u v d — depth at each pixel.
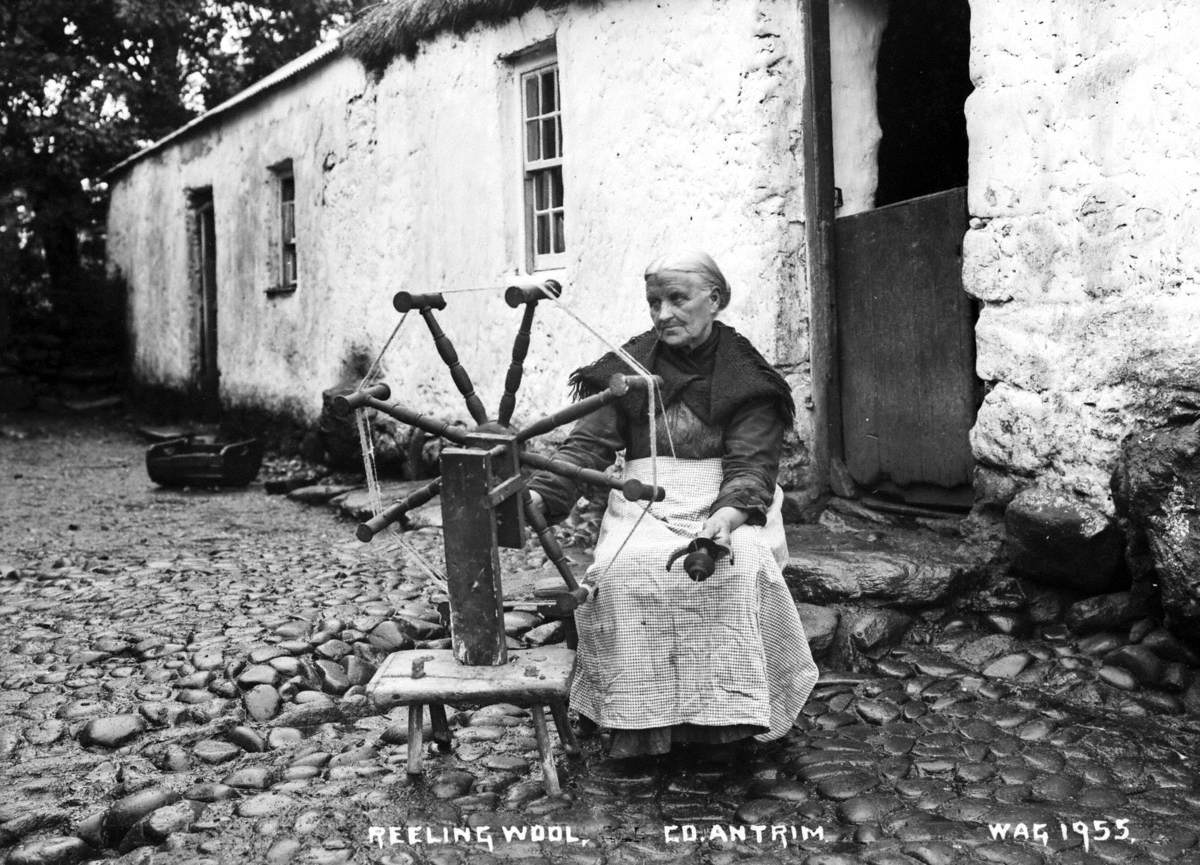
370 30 8.56
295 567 5.78
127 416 14.80
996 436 4.48
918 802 2.96
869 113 5.61
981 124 4.49
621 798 3.03
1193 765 3.17
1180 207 3.82
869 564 4.37
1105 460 4.08
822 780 3.09
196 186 13.04
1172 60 3.82
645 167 6.02
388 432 8.66
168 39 15.55
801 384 5.38
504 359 7.39
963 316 4.79
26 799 3.18
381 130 8.78
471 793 3.08
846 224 5.35
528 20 6.94
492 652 3.06
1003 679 3.85
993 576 4.40
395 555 5.94
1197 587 3.57
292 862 2.71
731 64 5.46
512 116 7.36
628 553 3.07
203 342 13.77
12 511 8.23
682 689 3.03
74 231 16.31
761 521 3.14
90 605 5.02
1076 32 4.12
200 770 3.33
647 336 3.38
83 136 14.48
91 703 3.82
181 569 5.73
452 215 7.91
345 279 9.45
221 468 9.11
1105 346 4.07
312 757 3.36
